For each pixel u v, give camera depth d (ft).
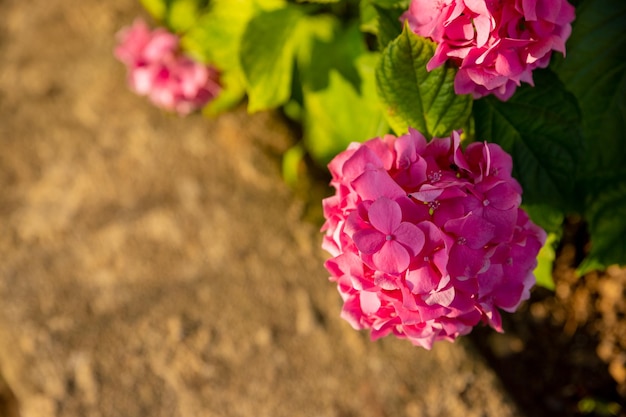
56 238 4.19
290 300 3.87
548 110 2.83
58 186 4.33
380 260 2.51
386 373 3.71
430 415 3.64
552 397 3.68
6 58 4.75
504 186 2.55
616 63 2.98
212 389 3.78
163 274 4.02
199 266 4.00
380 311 2.62
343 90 3.55
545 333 3.73
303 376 3.75
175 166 4.25
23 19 4.80
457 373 3.67
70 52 4.67
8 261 4.17
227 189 4.15
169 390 3.80
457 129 2.79
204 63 3.79
